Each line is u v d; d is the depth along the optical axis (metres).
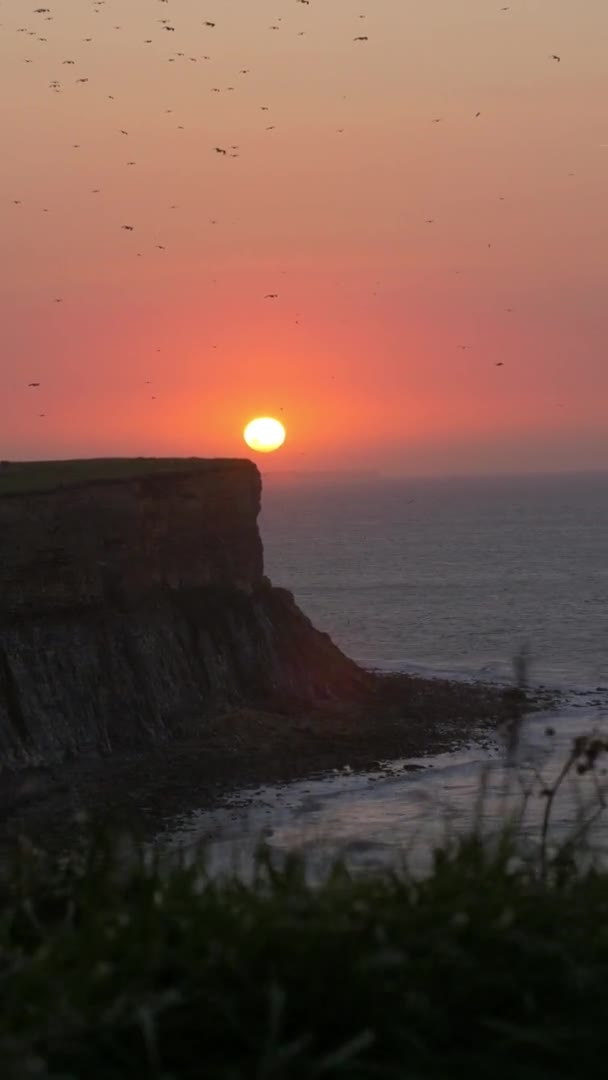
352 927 7.59
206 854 9.77
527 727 68.06
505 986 7.46
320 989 7.21
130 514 69.56
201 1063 6.90
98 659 64.38
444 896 8.41
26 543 63.41
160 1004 6.87
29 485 66.38
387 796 51.06
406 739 64.56
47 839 22.31
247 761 59.03
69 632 63.94
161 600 71.12
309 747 62.31
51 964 7.44
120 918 8.12
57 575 64.50
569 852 9.99
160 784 54.25
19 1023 6.91
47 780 55.03
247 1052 6.99
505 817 12.44
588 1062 7.12
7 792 52.25
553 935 8.02
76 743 60.22
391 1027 7.12
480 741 64.50
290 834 35.69
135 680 65.25
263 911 7.93
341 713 71.88
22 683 60.41
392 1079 6.82
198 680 70.25
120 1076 6.75
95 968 7.30
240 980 7.27
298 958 7.39
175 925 7.94
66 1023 6.82
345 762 59.06
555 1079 7.01
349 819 44.84
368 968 7.29
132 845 9.76
